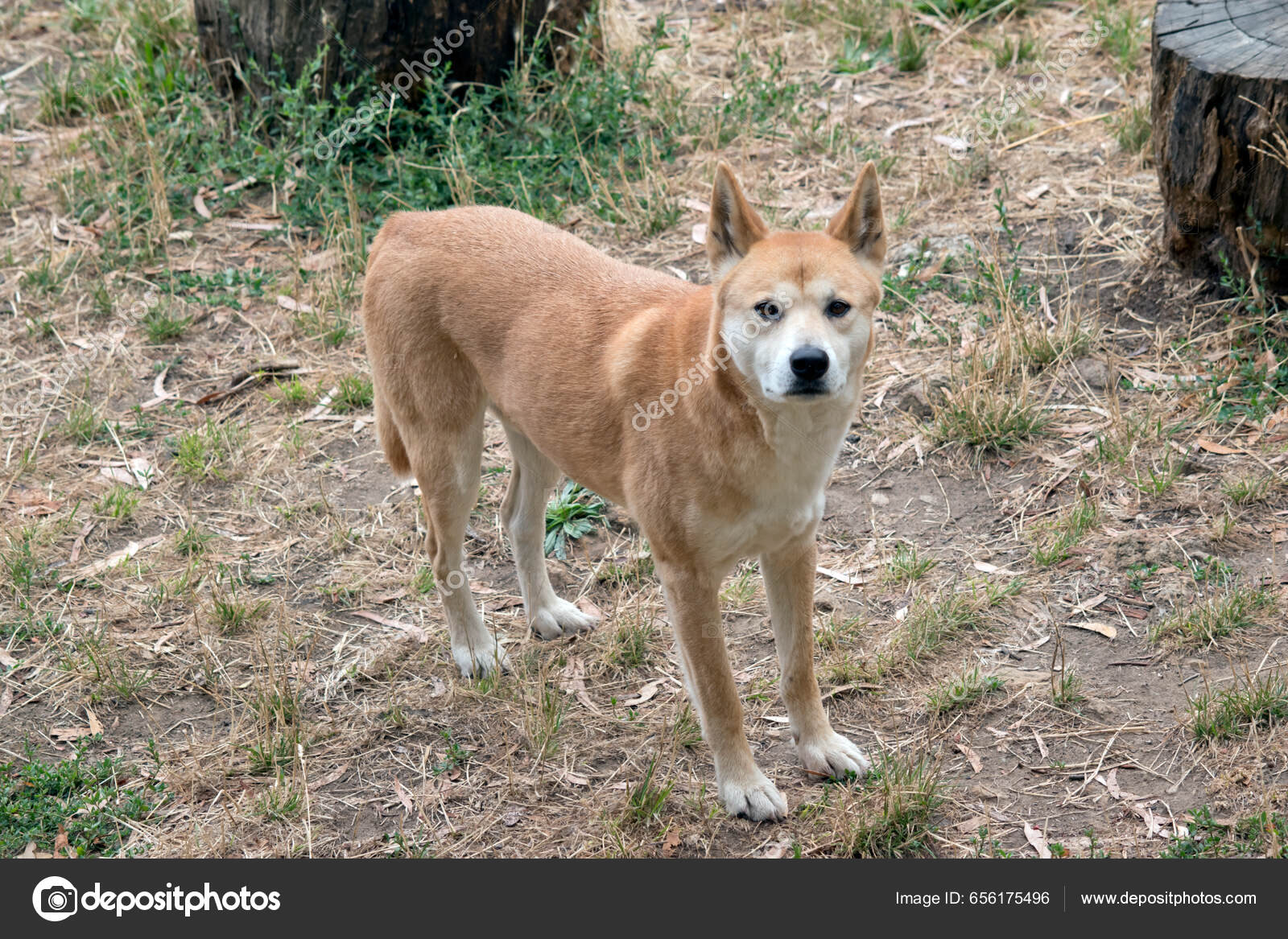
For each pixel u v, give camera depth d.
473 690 3.94
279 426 5.28
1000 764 3.51
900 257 5.84
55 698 3.92
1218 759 3.39
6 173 6.87
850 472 4.80
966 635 4.00
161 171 6.52
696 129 6.98
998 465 4.73
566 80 7.02
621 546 4.63
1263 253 4.93
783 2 8.09
